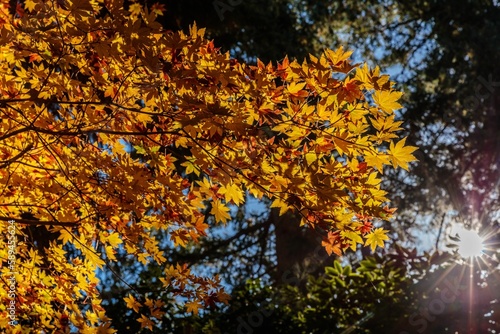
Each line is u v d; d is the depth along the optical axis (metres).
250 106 3.53
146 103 3.69
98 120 3.88
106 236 4.39
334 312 7.97
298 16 13.38
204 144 3.69
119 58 3.33
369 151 3.48
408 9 15.34
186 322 7.70
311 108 3.47
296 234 14.19
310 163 3.56
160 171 3.94
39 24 3.31
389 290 7.88
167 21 9.66
